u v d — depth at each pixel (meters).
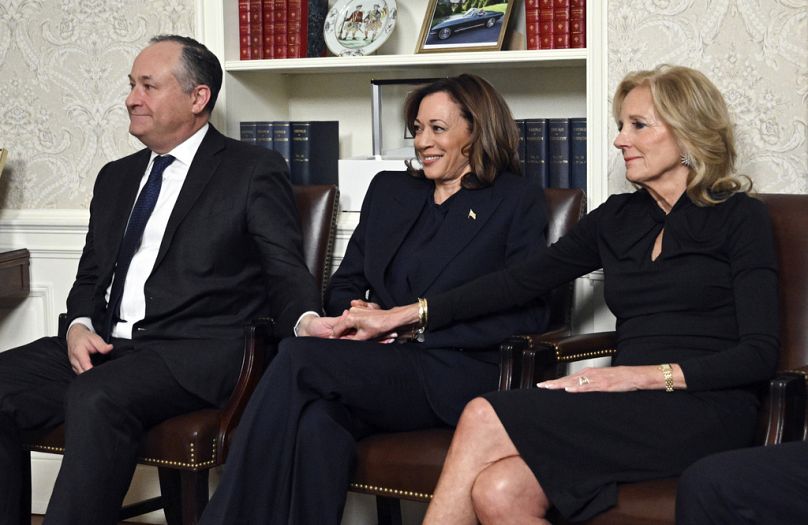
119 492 2.54
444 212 2.81
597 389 2.23
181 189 2.87
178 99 2.87
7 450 2.70
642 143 2.42
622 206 2.53
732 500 1.94
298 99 3.66
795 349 2.48
